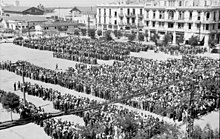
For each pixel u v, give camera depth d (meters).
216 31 91.88
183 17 94.62
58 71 53.94
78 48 74.31
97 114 29.86
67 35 116.62
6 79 50.22
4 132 28.84
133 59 60.12
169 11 97.75
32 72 50.31
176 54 72.50
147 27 105.06
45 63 63.12
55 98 36.19
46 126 28.28
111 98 36.31
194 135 22.56
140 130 26.00
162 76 44.88
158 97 35.28
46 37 107.00
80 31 120.69
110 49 73.00
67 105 33.38
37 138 27.70
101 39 96.12
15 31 128.62
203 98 34.84
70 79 44.72
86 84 41.94
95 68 52.56
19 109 32.59
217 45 89.00
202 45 90.94
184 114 30.75
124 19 114.19
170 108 32.28
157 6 100.81
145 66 52.72
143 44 87.25
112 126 27.09
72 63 63.03
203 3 93.00
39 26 130.00
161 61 58.31
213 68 50.78
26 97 39.88
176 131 24.12
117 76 45.41
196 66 52.56
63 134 26.59
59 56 69.62
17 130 29.41
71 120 31.47
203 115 31.77
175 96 35.22
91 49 72.50
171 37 96.69
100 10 121.88
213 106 33.66
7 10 184.25
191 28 93.44
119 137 26.31
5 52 79.06
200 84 39.25
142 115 31.41
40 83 47.31
